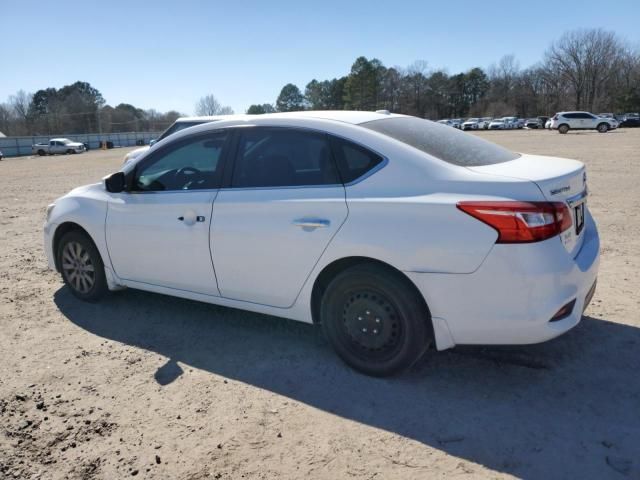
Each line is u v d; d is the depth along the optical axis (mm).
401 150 3186
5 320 4480
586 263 3119
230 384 3354
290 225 3402
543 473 2467
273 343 3930
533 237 2777
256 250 3576
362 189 3221
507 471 2488
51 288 5320
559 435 2738
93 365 3648
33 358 3768
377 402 3092
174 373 3514
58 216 4754
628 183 11938
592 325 4023
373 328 3260
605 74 93375
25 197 13523
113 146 69500
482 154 3451
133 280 4387
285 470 2537
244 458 2633
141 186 4285
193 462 2611
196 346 3916
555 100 99625
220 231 3715
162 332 4184
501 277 2818
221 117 9109
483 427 2828
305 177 3461
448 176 3025
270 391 3254
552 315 2846
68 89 120375
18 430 2908
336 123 3447
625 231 7098
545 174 2984
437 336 3072
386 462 2574
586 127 43969
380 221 3088
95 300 4797
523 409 2982
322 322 3486
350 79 105625
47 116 103500
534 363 3490
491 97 108875
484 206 2824
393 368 3248
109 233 4387
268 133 3678
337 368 3510
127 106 124375
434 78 111875
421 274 2990
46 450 2734
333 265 3359
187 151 4035
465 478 2449
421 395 3154
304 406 3080
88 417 3020
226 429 2873
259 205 3547
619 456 2562
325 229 3264
